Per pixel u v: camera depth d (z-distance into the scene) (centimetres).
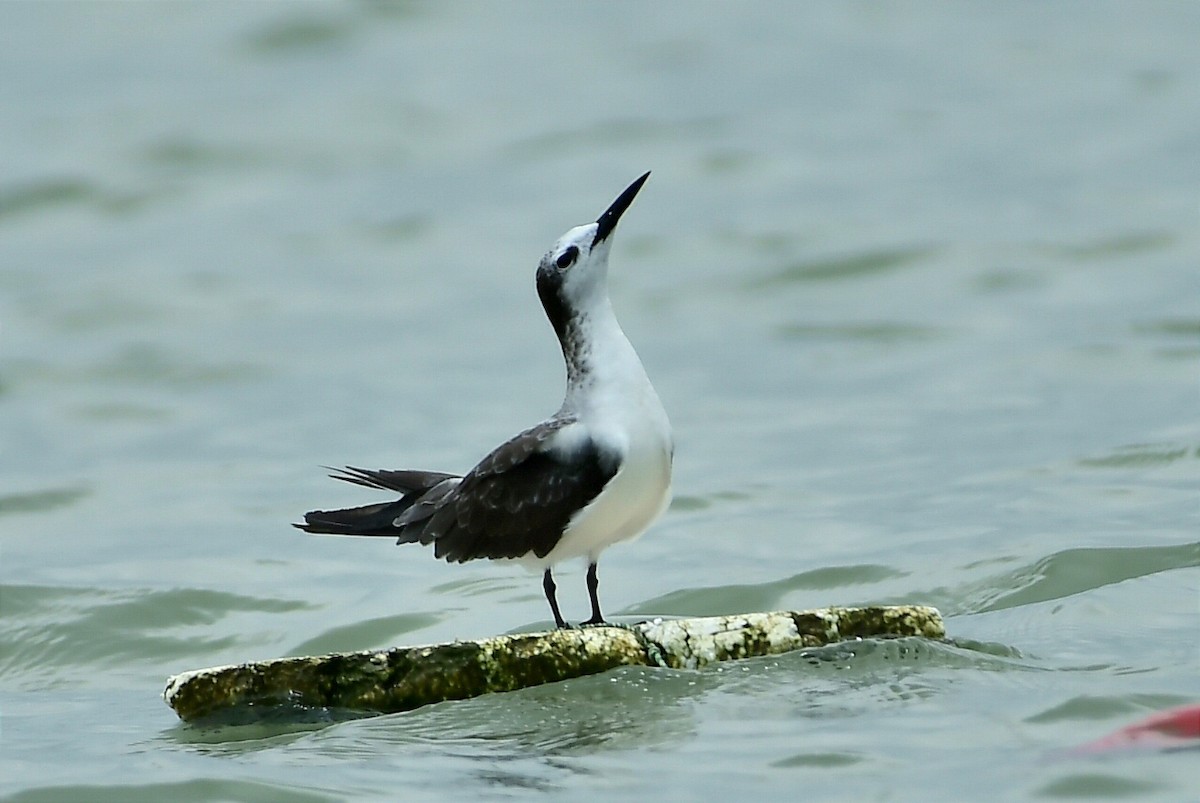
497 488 943
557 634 921
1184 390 1642
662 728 843
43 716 990
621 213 966
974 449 1511
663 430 938
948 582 1141
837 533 1298
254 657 1125
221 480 1605
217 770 819
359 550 1342
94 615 1198
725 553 1272
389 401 1872
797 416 1702
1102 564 1129
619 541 974
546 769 797
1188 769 752
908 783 757
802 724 838
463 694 905
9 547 1403
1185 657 921
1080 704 839
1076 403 1636
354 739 854
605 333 947
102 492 1578
